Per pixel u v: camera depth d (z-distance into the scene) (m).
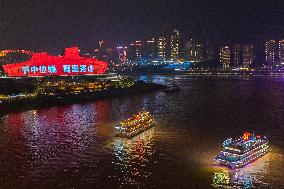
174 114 146.12
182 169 78.50
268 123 126.00
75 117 141.38
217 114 145.62
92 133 112.19
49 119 137.12
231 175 74.81
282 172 76.06
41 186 71.44
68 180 74.19
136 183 72.19
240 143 81.81
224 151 80.81
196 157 86.00
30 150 94.75
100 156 88.56
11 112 153.50
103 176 75.94
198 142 99.19
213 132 111.62
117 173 77.38
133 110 158.75
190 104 176.88
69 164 83.38
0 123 130.12
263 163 81.19
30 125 125.81
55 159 87.06
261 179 72.81
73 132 114.12
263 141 86.62
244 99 194.12
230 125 122.81
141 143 98.81
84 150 93.81
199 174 75.56
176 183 71.62
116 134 105.88
